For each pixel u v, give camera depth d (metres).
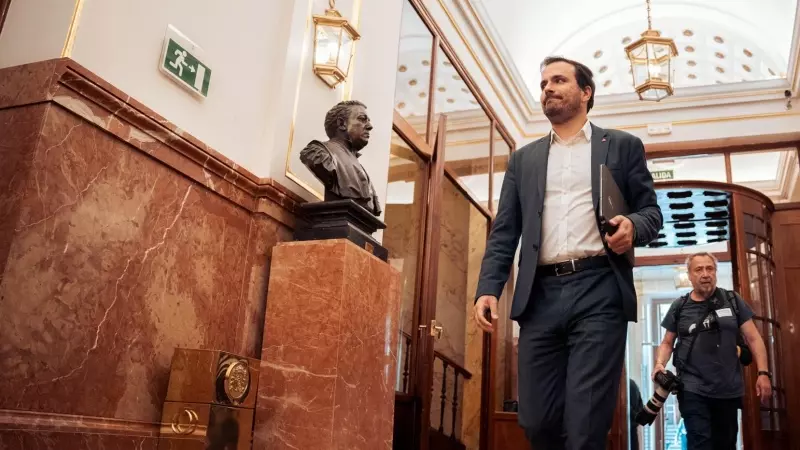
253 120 2.80
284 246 2.53
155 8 2.34
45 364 1.78
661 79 5.03
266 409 2.35
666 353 4.00
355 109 2.92
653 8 7.27
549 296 2.19
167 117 2.36
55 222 1.83
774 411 5.90
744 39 7.22
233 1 2.74
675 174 7.00
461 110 5.86
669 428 10.66
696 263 3.93
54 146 1.85
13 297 1.71
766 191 6.94
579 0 7.04
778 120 6.61
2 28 2.14
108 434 1.89
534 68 7.55
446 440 5.48
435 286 4.87
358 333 2.46
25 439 1.67
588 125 2.37
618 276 2.11
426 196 5.08
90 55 2.07
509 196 2.47
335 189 2.71
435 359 5.78
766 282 6.26
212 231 2.43
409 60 4.89
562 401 2.16
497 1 6.32
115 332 2.00
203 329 2.35
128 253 2.07
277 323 2.44
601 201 2.04
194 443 2.03
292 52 2.98
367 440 2.46
